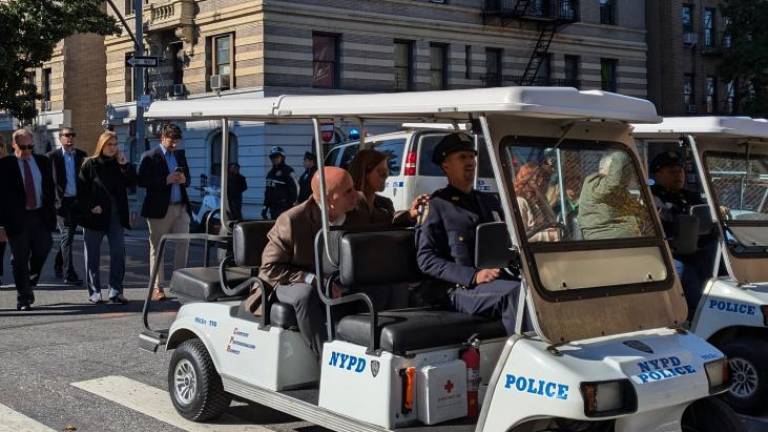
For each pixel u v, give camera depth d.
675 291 4.67
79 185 9.98
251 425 5.73
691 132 6.25
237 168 13.26
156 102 6.17
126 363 7.37
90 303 10.16
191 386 5.77
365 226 5.13
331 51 28.08
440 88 30.70
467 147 4.92
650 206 4.81
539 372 3.91
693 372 4.13
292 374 5.11
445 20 30.34
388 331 4.36
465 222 4.82
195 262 14.89
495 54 32.50
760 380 5.82
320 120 5.54
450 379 4.39
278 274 5.20
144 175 9.88
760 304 5.72
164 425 5.70
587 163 4.59
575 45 34.66
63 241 11.83
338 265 4.84
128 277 12.91
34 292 11.05
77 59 37.47
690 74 39.12
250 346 5.27
